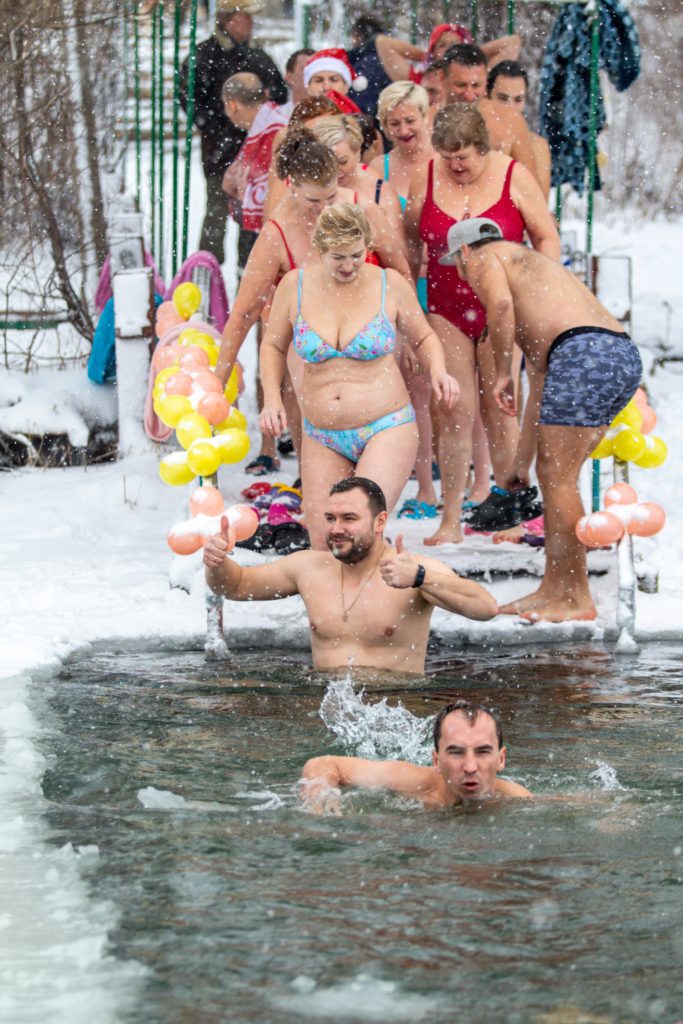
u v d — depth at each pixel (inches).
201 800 240.2
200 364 389.1
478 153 398.9
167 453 543.5
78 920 189.9
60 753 265.6
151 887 201.5
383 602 327.3
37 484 514.3
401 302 362.6
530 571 396.8
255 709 299.0
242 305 390.3
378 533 324.5
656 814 233.8
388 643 330.0
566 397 360.8
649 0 1042.7
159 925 188.5
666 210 999.0
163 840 220.4
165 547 444.5
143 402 544.7
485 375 424.2
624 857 213.8
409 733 282.2
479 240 373.1
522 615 373.7
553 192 1013.8
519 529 427.8
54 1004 166.4
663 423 594.2
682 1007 166.1
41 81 586.2
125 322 539.2
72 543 447.5
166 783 249.4
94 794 242.7
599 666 343.6
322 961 177.8
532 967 176.2
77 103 601.9
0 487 512.1
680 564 419.2
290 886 201.8
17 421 542.3
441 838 222.2
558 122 568.1
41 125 584.1
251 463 532.7
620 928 187.6
